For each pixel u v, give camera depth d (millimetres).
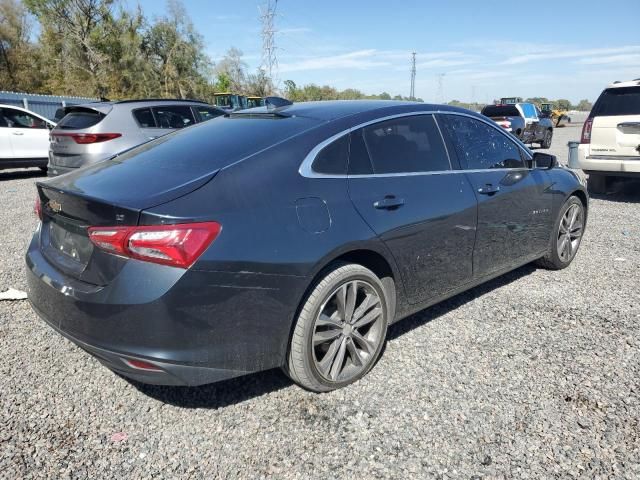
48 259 2869
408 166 3379
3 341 3625
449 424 2682
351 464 2410
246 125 3338
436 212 3387
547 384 3029
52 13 39438
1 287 4625
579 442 2523
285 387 3059
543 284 4668
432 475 2332
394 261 3166
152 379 2459
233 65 56844
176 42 44062
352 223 2898
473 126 4027
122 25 40812
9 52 40438
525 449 2482
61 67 40906
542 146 20750
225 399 2945
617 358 3314
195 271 2359
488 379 3094
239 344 2539
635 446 2488
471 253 3760
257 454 2490
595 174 8773
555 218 4742
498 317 3973
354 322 3020
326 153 2988
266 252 2545
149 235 2336
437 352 3434
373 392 2982
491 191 3867
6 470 2379
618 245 5930
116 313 2383
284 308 2641
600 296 4363
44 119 12961
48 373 3217
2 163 12102
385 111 3428
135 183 2645
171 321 2352
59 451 2514
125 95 40750
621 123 8250
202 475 2357
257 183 2672
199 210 2438
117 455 2490
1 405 2875
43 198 3035
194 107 9523
